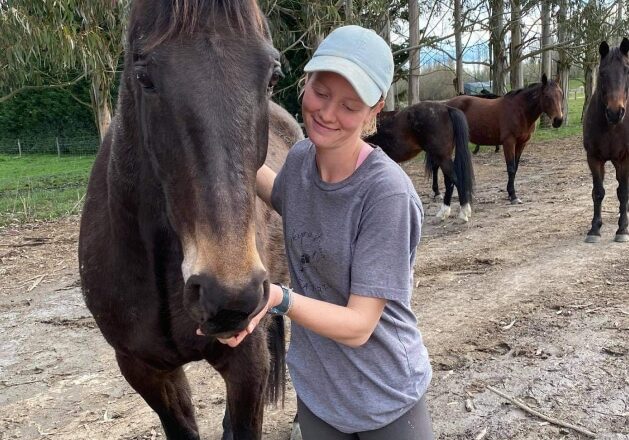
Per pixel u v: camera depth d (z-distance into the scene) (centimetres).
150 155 149
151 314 184
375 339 155
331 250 150
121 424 299
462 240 629
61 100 1980
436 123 745
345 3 1107
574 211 729
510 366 337
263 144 141
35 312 454
